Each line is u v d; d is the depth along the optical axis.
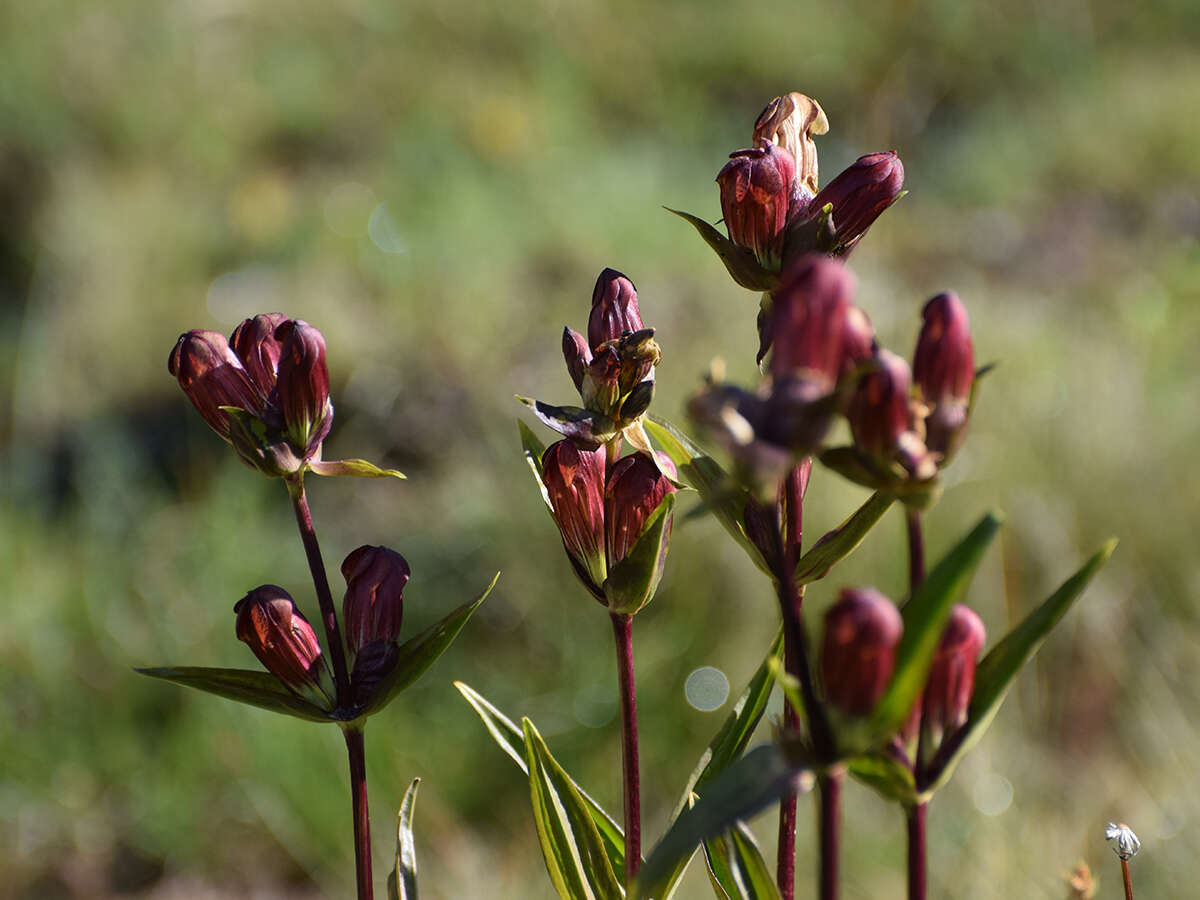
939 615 0.95
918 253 10.19
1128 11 15.25
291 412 1.38
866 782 1.05
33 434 8.23
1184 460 6.04
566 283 9.35
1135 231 10.52
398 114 12.66
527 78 13.85
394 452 7.31
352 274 9.48
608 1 15.16
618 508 1.44
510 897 4.44
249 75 12.98
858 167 1.41
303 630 1.43
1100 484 5.92
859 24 15.23
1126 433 6.16
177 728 5.50
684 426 5.74
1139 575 5.63
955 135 13.53
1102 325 8.09
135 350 8.79
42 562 6.52
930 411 1.06
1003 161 11.77
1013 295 9.07
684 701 5.30
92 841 5.23
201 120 12.12
